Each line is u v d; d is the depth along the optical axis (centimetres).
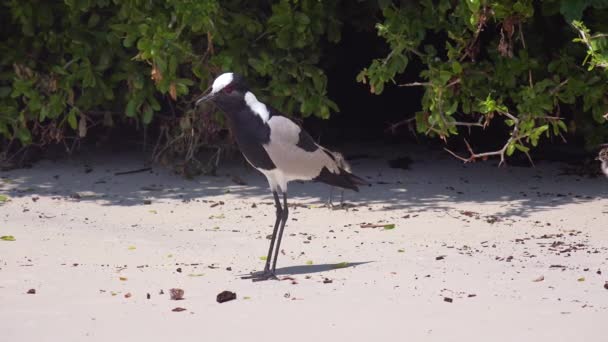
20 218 1427
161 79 1568
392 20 1547
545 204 1520
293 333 898
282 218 1145
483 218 1429
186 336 893
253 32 1648
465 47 1538
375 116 2175
